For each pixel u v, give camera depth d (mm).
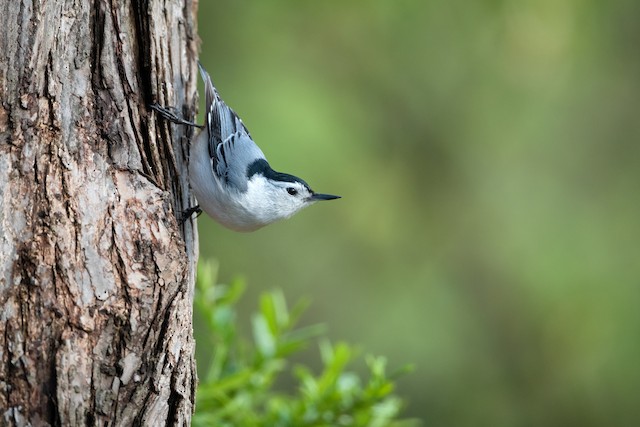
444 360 13688
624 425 13375
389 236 13945
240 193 7188
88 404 5086
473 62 14078
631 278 13758
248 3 13094
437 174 14219
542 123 14430
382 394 6828
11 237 5086
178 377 5418
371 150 13617
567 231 14117
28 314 5020
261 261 13477
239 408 6938
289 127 12586
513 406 13664
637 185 14430
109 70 5785
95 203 5379
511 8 13375
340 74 13680
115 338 5133
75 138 5504
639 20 13914
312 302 13594
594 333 13594
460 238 14164
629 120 14430
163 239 5398
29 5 5402
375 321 13711
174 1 6605
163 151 6359
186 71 6797
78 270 5152
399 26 13727
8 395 4965
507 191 14375
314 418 6852
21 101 5332
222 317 7199
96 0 5750
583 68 14047
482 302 14031
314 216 13727
